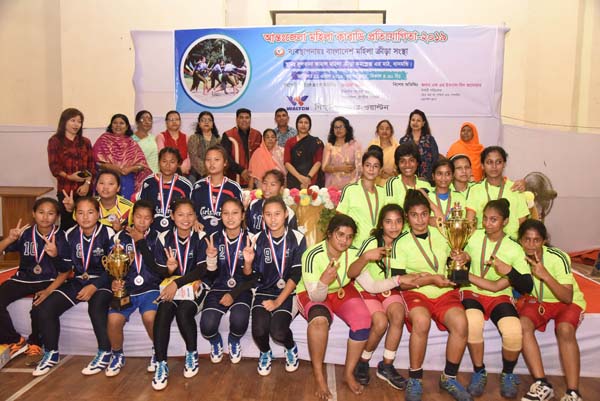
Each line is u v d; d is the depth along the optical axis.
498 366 3.21
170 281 3.22
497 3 6.64
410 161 3.61
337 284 3.05
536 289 3.02
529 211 3.92
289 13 6.51
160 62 6.12
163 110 6.18
